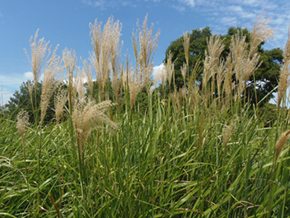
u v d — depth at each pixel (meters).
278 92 1.95
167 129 3.37
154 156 2.97
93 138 3.25
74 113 1.91
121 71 2.99
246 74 3.10
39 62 2.67
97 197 2.55
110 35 2.79
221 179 2.48
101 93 2.86
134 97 2.50
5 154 3.35
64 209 2.57
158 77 3.93
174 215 2.52
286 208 2.32
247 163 2.32
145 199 2.45
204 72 3.44
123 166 2.81
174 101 4.07
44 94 2.38
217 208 2.32
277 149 1.79
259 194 2.32
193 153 3.13
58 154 3.39
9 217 2.58
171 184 2.46
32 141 3.90
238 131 3.18
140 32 2.78
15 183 2.85
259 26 3.15
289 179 2.37
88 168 2.62
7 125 4.36
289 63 1.89
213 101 3.85
